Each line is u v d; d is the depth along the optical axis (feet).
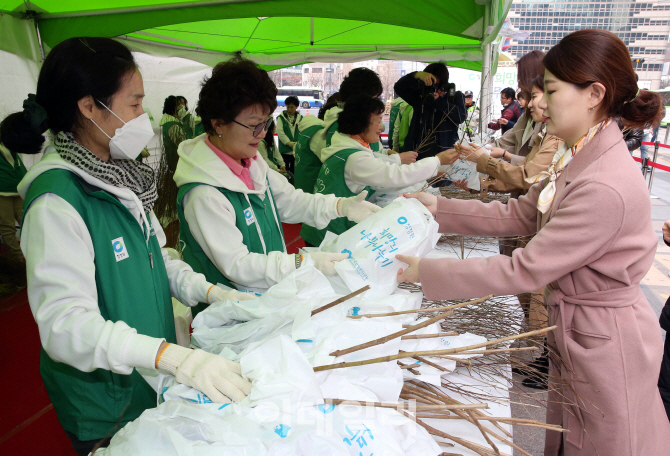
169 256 4.28
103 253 3.08
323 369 2.63
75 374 3.24
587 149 3.22
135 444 2.20
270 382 2.44
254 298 3.56
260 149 18.88
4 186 11.68
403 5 9.43
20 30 10.78
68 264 2.68
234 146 4.22
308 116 9.45
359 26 14.97
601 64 2.97
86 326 2.56
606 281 3.24
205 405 2.40
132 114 3.08
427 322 2.94
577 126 3.23
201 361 2.55
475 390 3.31
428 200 4.63
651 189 18.01
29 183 2.94
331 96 11.65
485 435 2.67
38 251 2.65
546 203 3.47
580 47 3.02
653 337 3.33
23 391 7.37
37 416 6.76
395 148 18.25
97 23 11.09
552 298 3.55
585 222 3.03
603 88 3.01
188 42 16.65
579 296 3.35
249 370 2.59
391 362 2.78
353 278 3.60
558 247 3.14
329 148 7.14
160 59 16.80
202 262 4.71
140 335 2.62
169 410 2.39
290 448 2.14
